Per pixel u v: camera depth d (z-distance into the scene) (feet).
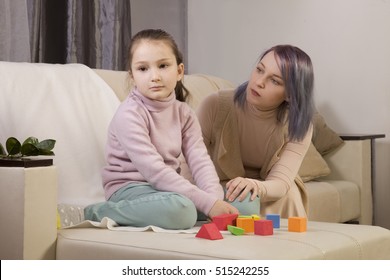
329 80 12.69
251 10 13.43
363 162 11.75
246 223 6.36
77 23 11.25
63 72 8.90
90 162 8.47
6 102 7.88
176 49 7.39
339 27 12.55
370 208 11.96
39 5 10.64
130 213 6.50
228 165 8.29
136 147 6.92
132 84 9.27
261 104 7.86
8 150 6.23
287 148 8.13
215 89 11.72
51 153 6.39
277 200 7.93
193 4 14.07
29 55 10.14
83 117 8.64
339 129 12.62
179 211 6.33
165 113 7.31
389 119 12.19
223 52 13.78
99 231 6.27
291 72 7.68
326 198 10.59
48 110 8.29
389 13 12.09
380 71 12.22
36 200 5.95
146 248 5.53
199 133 7.70
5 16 9.75
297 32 12.94
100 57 11.71
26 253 5.88
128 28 12.17
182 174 7.72
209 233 5.79
